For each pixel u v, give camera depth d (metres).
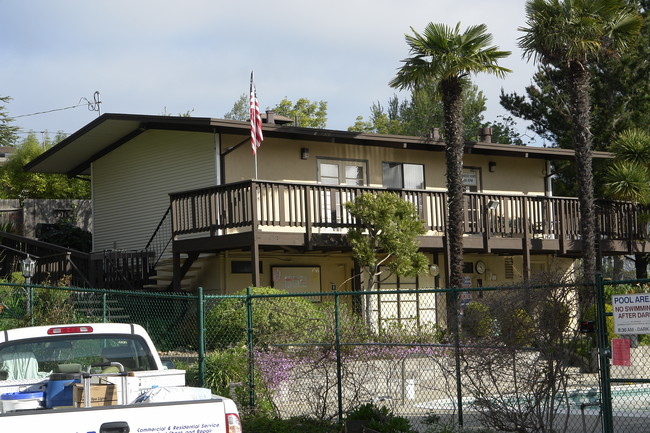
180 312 19.17
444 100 21.03
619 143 25.17
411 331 14.12
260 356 12.27
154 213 23.67
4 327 15.56
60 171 26.95
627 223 25.41
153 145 23.78
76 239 27.27
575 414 11.66
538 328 9.23
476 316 9.85
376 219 19.44
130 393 7.30
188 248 19.89
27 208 31.23
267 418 11.34
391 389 12.49
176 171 23.02
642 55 31.67
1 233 23.02
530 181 27.55
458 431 10.06
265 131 21.06
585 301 9.18
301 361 12.04
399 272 19.44
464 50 20.58
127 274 21.45
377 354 12.19
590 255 21.39
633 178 24.09
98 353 8.38
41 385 7.57
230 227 19.02
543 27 20.50
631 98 32.41
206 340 15.91
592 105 33.06
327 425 11.12
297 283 22.62
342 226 19.89
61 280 18.48
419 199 21.64
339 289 23.59
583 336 9.34
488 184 26.39
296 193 20.33
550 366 9.19
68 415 5.77
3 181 38.09
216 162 21.48
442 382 13.18
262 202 18.67
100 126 22.83
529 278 9.86
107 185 25.31
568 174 34.59
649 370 16.11
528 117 35.81
